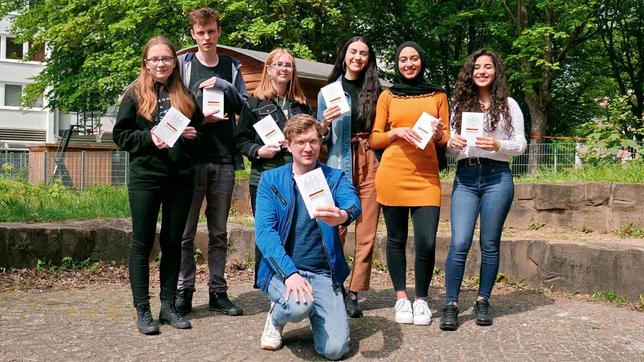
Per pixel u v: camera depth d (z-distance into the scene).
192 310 5.16
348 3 21.20
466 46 25.47
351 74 5.09
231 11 18.92
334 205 3.90
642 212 7.35
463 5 22.81
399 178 4.79
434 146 4.86
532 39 18.20
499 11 20.70
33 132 35.81
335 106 4.68
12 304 5.20
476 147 4.67
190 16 5.04
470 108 4.89
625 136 10.23
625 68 24.31
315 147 4.06
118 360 3.85
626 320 4.99
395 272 4.92
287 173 4.16
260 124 4.80
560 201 7.91
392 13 23.75
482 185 4.80
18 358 3.84
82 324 4.63
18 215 7.50
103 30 20.84
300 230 4.12
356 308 4.98
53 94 26.11
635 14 22.39
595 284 5.81
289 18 20.11
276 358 3.97
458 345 4.28
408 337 4.45
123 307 5.19
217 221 5.05
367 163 5.03
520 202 8.24
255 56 11.20
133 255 4.49
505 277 6.47
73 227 6.79
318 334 3.97
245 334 4.48
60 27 20.86
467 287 6.32
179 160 4.46
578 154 10.41
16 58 35.62
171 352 4.04
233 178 5.11
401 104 4.86
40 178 19.39
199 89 4.95
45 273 6.47
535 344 4.32
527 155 11.05
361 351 4.14
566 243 6.05
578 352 4.16
